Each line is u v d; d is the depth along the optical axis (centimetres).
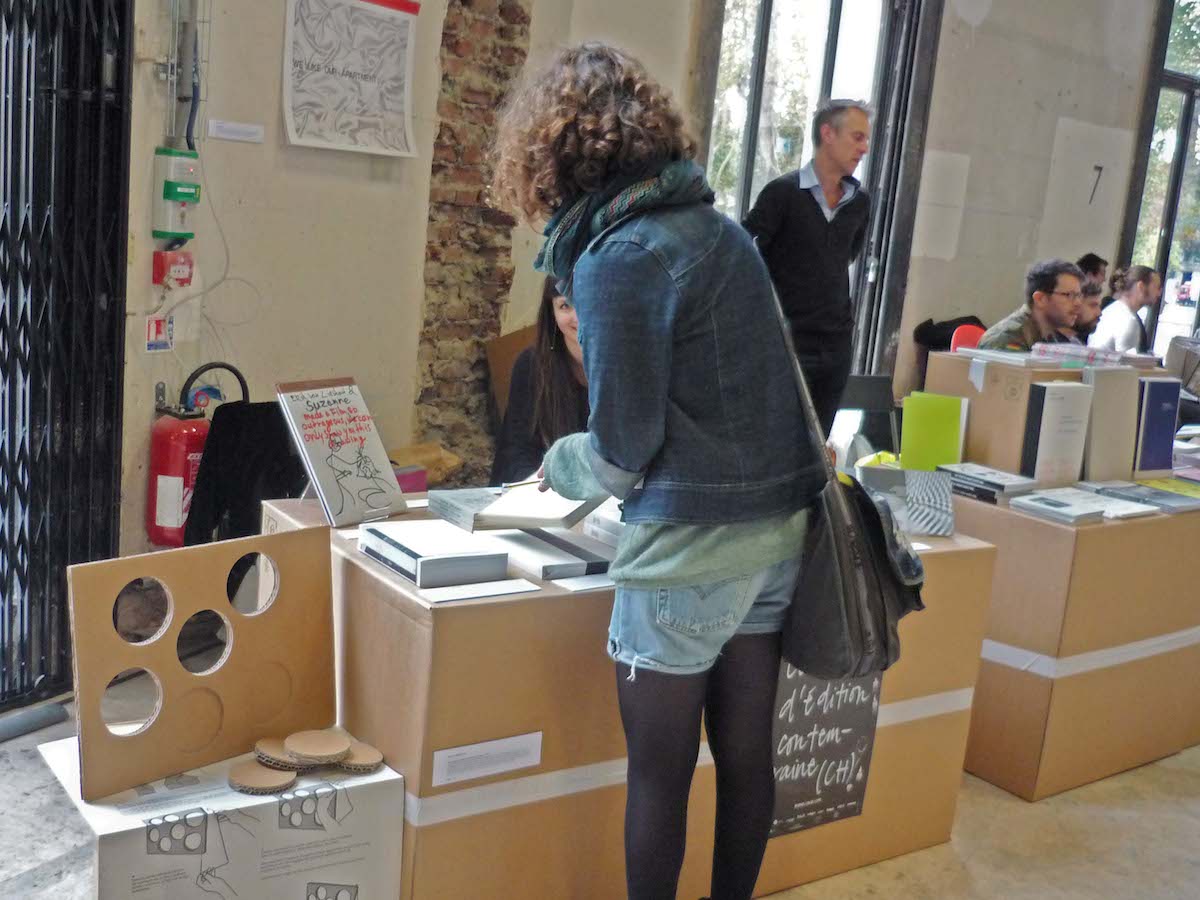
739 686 184
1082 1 693
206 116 331
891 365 633
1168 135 796
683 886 222
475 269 438
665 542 166
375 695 192
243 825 171
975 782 299
